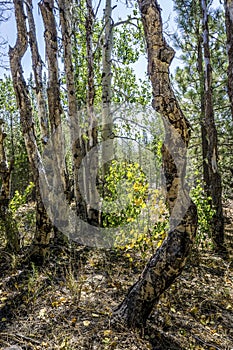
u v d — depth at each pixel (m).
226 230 7.88
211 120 6.25
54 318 3.05
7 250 4.59
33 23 6.00
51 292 3.57
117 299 3.49
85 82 8.14
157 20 2.90
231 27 2.66
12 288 3.65
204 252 5.90
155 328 3.04
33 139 4.29
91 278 4.03
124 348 2.66
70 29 6.09
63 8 5.79
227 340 3.05
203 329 3.19
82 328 2.89
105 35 6.62
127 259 4.75
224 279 4.51
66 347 2.60
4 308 3.24
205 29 6.16
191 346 2.87
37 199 4.29
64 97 7.69
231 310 3.61
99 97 7.92
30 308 3.24
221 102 8.08
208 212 5.21
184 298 3.75
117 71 7.91
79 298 3.34
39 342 2.71
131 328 2.91
